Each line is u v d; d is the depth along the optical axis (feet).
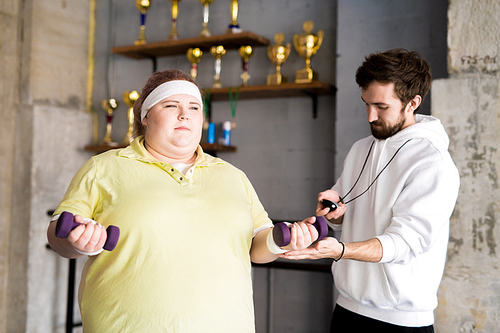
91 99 11.80
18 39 10.27
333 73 9.34
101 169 3.67
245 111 10.08
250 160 9.98
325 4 9.46
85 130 11.43
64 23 11.14
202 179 3.87
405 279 4.54
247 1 10.20
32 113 10.21
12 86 10.22
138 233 3.40
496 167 6.20
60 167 10.79
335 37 9.35
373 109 4.84
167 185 3.65
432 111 6.56
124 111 11.48
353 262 4.87
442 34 7.98
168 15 11.05
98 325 3.32
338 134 8.64
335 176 8.65
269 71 9.94
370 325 4.78
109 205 3.55
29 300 10.10
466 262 6.30
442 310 6.40
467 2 6.42
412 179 4.54
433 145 4.61
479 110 6.31
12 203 10.27
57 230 2.83
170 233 3.44
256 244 3.99
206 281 3.40
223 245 3.58
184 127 3.85
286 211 9.61
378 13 8.45
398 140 4.83
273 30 9.93
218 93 9.65
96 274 3.48
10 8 10.08
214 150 9.75
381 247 4.23
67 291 10.45
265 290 9.76
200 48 10.27
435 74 8.02
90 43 11.85
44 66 10.66
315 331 9.26
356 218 5.04
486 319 6.17
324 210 4.94
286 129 9.70
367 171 5.06
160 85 3.96
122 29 11.55
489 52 6.30
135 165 3.72
